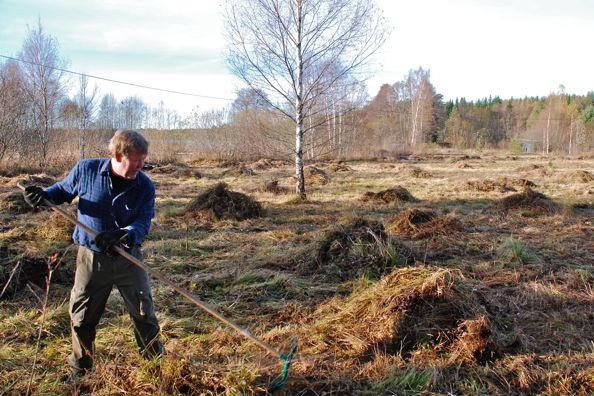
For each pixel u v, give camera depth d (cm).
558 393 350
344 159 3578
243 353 402
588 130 6244
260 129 1495
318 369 376
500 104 9812
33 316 463
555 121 6341
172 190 1614
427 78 6062
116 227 317
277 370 363
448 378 370
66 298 513
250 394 324
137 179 319
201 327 456
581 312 497
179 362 340
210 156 3095
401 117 6025
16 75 2328
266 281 587
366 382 362
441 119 7650
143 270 331
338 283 595
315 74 1322
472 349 396
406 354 405
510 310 504
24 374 360
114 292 518
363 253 648
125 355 386
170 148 3055
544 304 519
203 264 670
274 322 477
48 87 2414
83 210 314
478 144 6412
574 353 408
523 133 7900
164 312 486
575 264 680
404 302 438
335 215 1117
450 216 923
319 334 433
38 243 747
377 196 1359
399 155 4309
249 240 820
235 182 1908
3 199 1073
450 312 435
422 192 1592
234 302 522
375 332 422
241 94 1359
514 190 1648
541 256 722
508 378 371
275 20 1255
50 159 2312
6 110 2148
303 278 613
